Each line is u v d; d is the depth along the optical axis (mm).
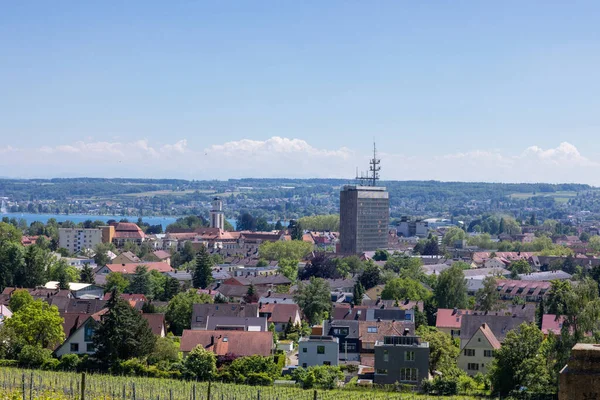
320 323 191500
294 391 110250
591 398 36219
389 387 117000
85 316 140500
